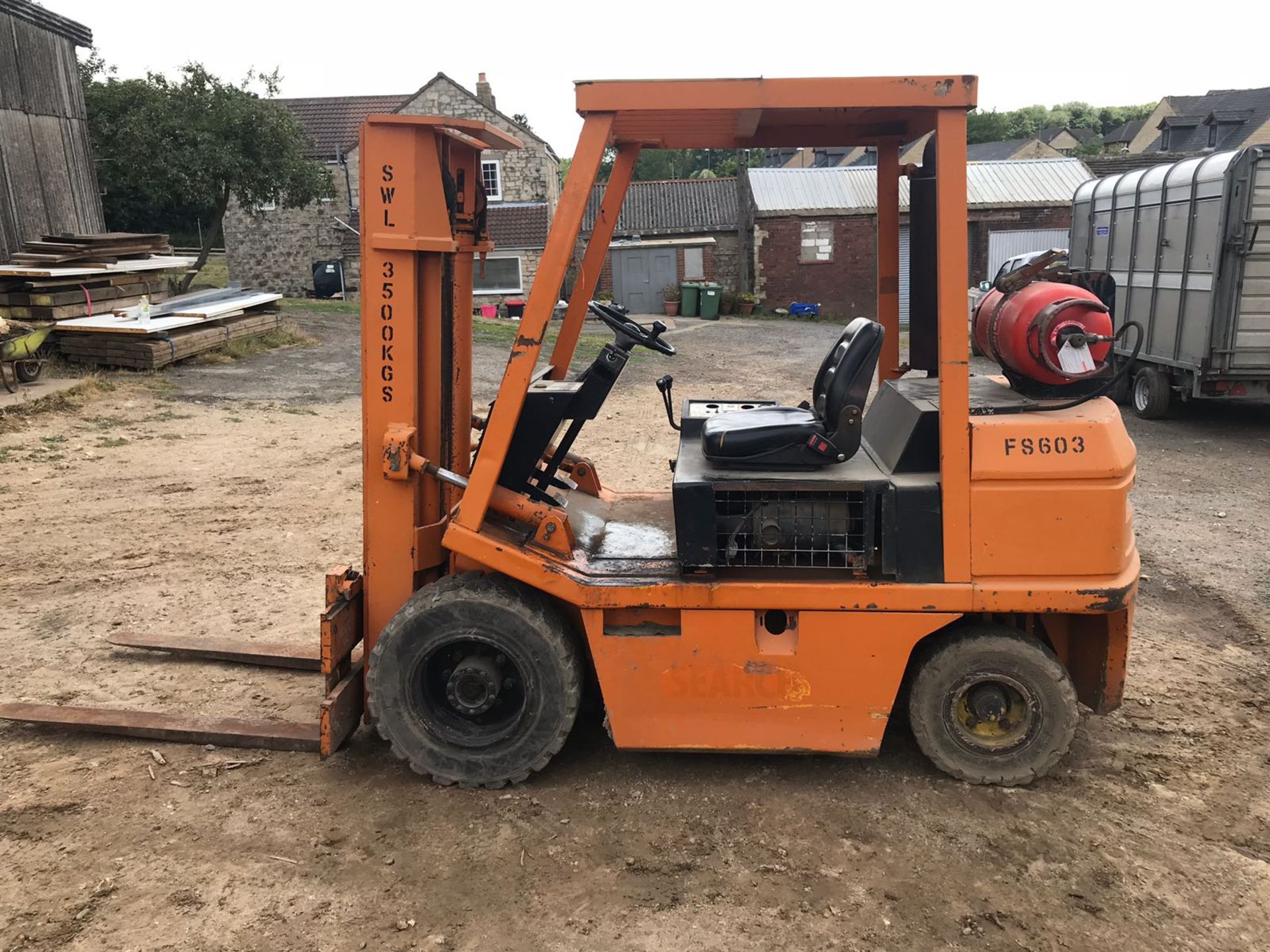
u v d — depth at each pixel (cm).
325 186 2270
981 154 5012
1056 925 306
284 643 516
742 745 372
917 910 312
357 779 385
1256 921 308
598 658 368
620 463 959
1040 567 354
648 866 331
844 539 364
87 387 1130
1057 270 394
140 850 337
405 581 397
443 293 401
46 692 463
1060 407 375
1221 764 408
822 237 2809
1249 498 832
